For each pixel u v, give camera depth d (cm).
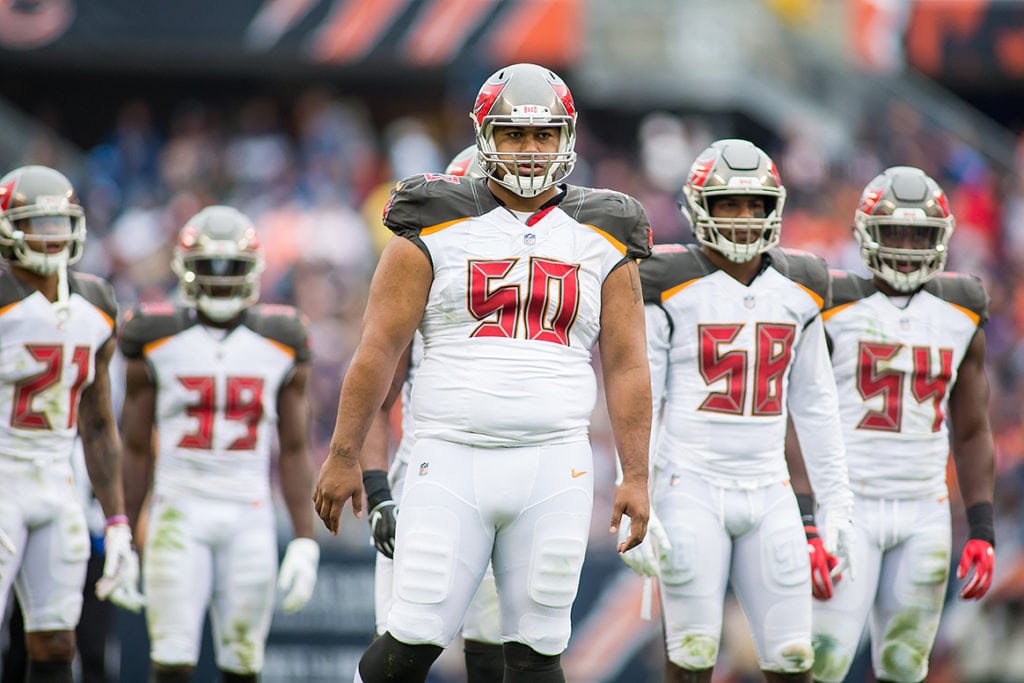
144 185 5038
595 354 3709
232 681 2283
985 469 2059
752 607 1872
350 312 4506
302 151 5381
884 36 5388
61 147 5338
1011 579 3053
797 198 5062
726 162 1853
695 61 5331
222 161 5078
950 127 5309
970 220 5062
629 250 1514
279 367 2308
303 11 5356
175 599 2214
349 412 1466
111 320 2025
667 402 1900
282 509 3222
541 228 1482
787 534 1856
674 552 1848
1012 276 4956
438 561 1465
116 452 2052
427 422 1493
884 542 2006
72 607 1978
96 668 2380
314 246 4631
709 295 1873
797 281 1891
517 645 1491
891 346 2020
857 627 1988
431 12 5331
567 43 5269
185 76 5747
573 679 2916
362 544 2912
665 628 1883
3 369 1936
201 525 2245
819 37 5347
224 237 2238
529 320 1473
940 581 2020
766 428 1872
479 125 1486
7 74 5688
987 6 5428
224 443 2267
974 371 2064
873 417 2019
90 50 5303
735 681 2830
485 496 1470
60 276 1972
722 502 1855
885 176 2028
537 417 1462
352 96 5791
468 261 1468
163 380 2266
